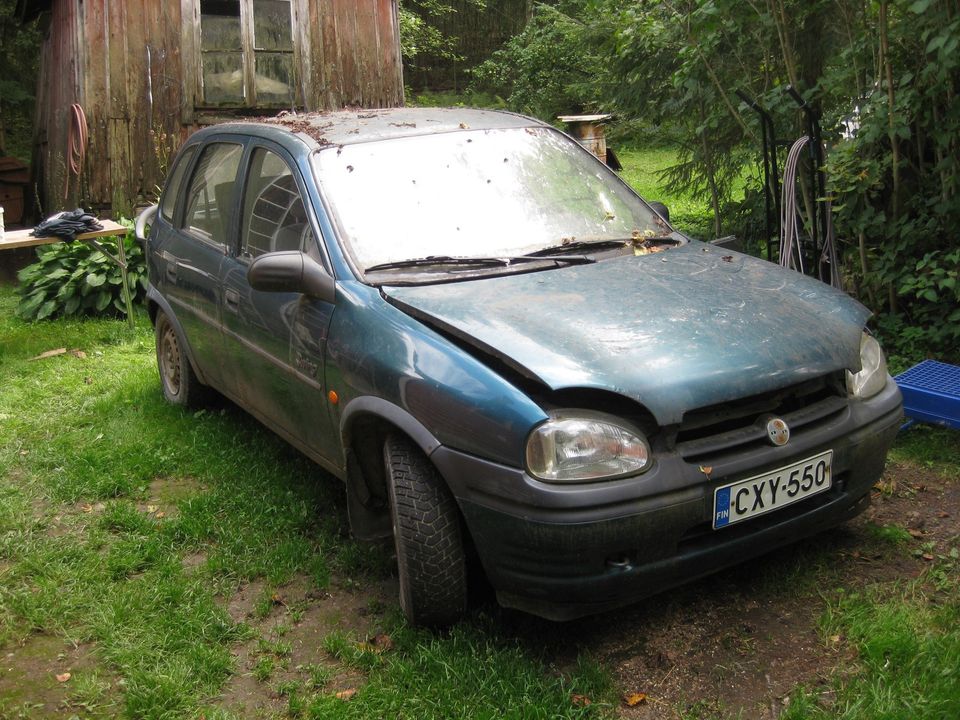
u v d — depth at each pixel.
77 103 10.69
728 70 7.18
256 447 4.99
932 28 5.20
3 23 19.20
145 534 4.12
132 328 7.66
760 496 2.95
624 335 3.03
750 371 2.95
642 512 2.76
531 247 3.78
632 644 3.13
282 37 11.62
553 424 2.79
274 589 3.63
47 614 3.49
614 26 8.23
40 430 5.44
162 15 10.91
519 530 2.80
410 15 19.83
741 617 3.23
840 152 5.68
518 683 2.89
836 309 3.40
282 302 3.87
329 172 3.93
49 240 6.96
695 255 3.88
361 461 3.48
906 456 4.41
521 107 20.44
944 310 5.41
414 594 3.13
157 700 2.98
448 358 3.04
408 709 2.86
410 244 3.70
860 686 2.79
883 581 3.38
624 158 17.09
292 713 2.91
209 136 5.09
